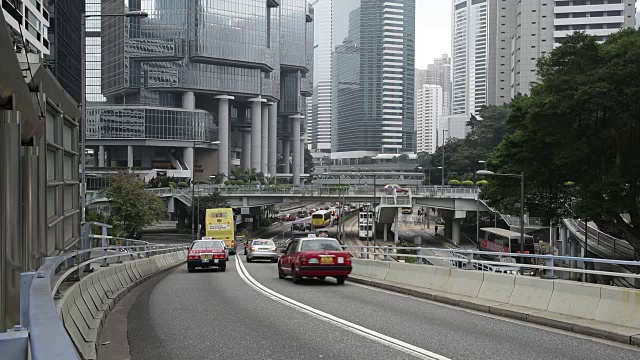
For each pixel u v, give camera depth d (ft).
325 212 380.17
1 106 20.81
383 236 322.75
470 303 49.70
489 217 314.55
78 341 29.37
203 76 491.31
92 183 283.79
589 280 155.84
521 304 46.91
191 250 101.40
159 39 474.90
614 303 38.99
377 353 31.14
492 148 392.27
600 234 175.01
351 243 294.05
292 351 31.76
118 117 468.34
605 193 129.80
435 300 55.16
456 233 289.53
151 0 475.31
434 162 424.46
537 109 134.41
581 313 41.06
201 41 479.41
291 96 604.90
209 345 33.60
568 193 153.28
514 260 180.75
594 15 465.06
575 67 133.18
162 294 61.21
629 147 130.52
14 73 19.30
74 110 59.31
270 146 566.36
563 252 209.56
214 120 516.32
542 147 143.13
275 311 47.16
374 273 76.89
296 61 586.86
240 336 36.24
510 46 588.09
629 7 463.83
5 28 16.66
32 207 24.22
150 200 217.97
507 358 30.04
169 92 489.26
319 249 73.00
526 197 161.17
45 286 17.69
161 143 474.08
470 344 33.68
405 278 67.62
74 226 59.31
